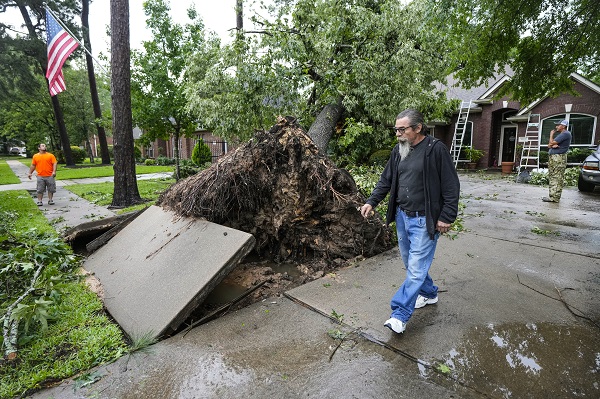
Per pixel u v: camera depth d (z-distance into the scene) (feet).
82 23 70.13
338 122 34.40
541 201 25.86
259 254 14.53
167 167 73.05
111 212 25.39
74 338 8.32
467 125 57.62
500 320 8.71
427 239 7.82
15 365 7.37
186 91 30.60
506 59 23.12
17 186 42.63
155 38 38.99
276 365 7.22
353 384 6.55
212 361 7.41
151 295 9.83
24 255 11.03
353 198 13.61
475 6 21.12
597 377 6.60
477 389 6.33
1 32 62.64
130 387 6.66
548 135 48.29
